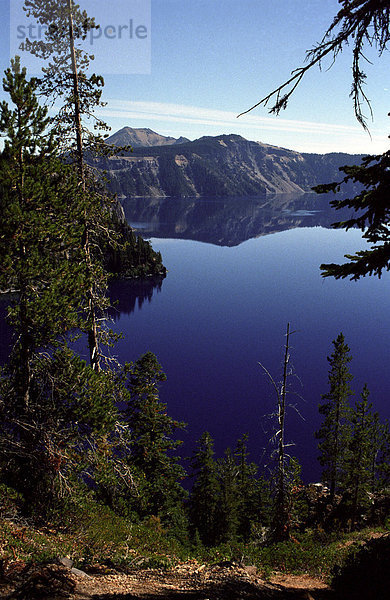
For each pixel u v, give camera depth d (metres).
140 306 172.88
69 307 13.14
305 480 59.72
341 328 155.00
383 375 109.06
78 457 13.44
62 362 13.52
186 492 32.66
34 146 12.45
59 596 6.98
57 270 12.97
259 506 37.94
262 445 71.12
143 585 8.69
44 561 8.43
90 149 16.20
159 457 27.67
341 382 37.03
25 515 12.16
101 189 16.50
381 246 7.06
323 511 36.31
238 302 191.50
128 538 13.34
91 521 13.54
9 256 12.06
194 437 74.12
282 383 21.64
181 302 183.75
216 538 31.55
